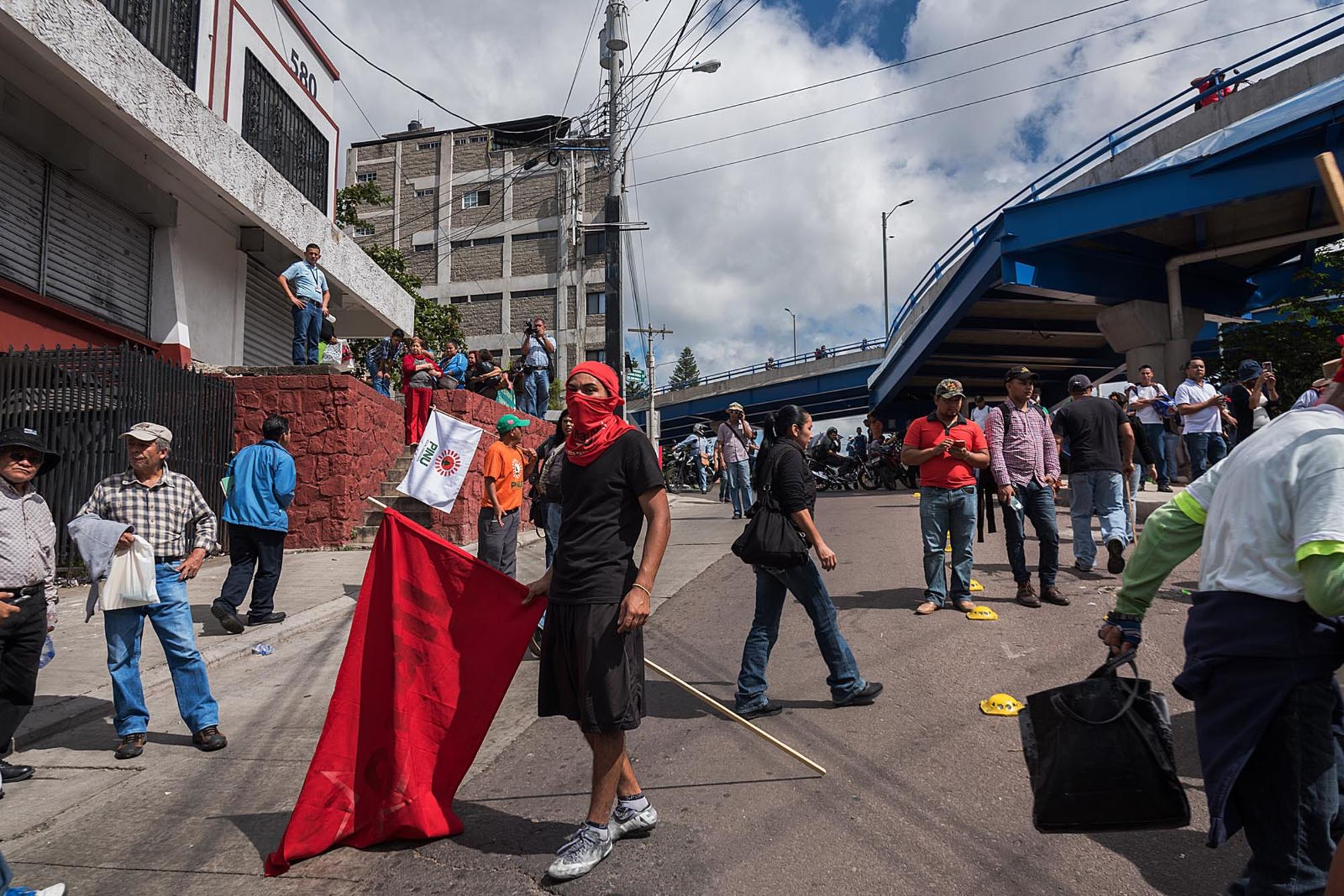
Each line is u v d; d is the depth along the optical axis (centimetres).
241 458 762
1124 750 233
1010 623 658
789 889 310
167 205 1266
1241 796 215
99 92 988
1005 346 3253
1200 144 1816
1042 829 238
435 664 372
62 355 941
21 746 489
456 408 1355
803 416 509
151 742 501
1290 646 205
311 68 1758
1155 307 2259
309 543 1179
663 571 988
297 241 1493
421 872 333
